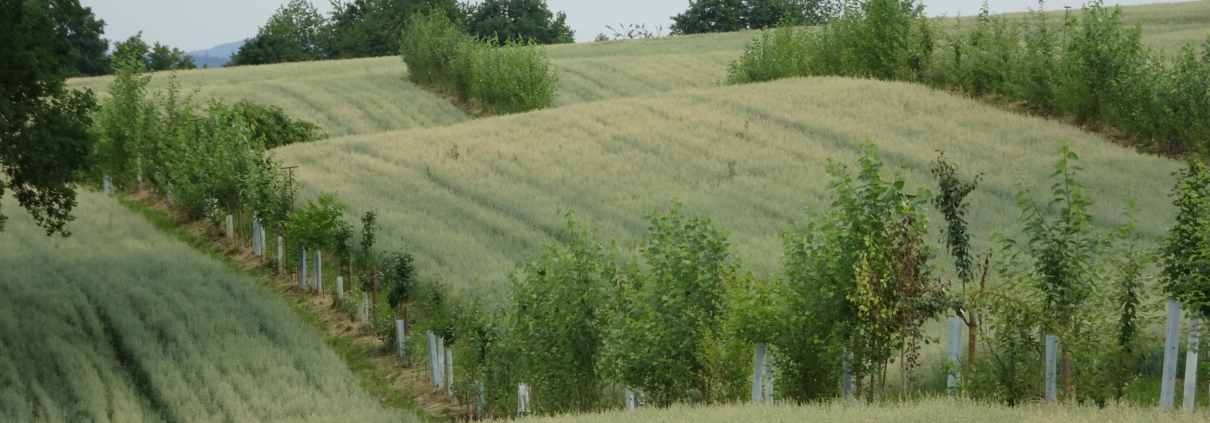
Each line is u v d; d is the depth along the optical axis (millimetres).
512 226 31062
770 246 27688
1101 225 28766
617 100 52000
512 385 17875
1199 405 13000
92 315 22156
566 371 16344
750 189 35156
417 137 44406
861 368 13883
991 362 13234
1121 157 37094
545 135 43688
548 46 102812
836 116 45094
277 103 61125
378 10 118625
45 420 16578
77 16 22844
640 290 16625
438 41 69062
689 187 35812
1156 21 71438
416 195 34906
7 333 20438
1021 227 28891
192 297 24625
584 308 16016
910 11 56906
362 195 34594
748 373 15234
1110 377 12641
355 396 18891
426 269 26281
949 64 52406
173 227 33562
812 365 14008
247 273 28406
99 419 16703
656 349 15195
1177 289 12531
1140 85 39625
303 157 40531
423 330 23250
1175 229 12664
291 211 30000
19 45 20094
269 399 17922
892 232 13125
